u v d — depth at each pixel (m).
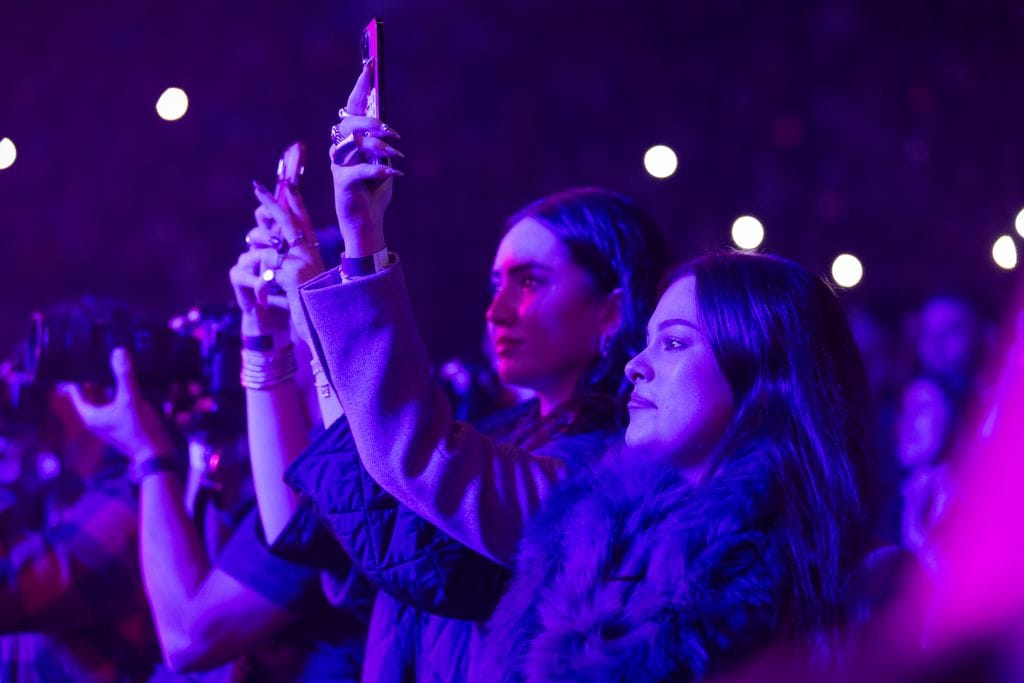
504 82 14.34
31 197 13.32
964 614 2.20
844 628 1.99
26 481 3.77
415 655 2.66
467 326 13.85
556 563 2.17
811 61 13.66
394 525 2.44
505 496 2.33
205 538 3.35
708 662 1.86
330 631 3.08
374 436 2.24
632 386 2.75
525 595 2.18
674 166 4.61
